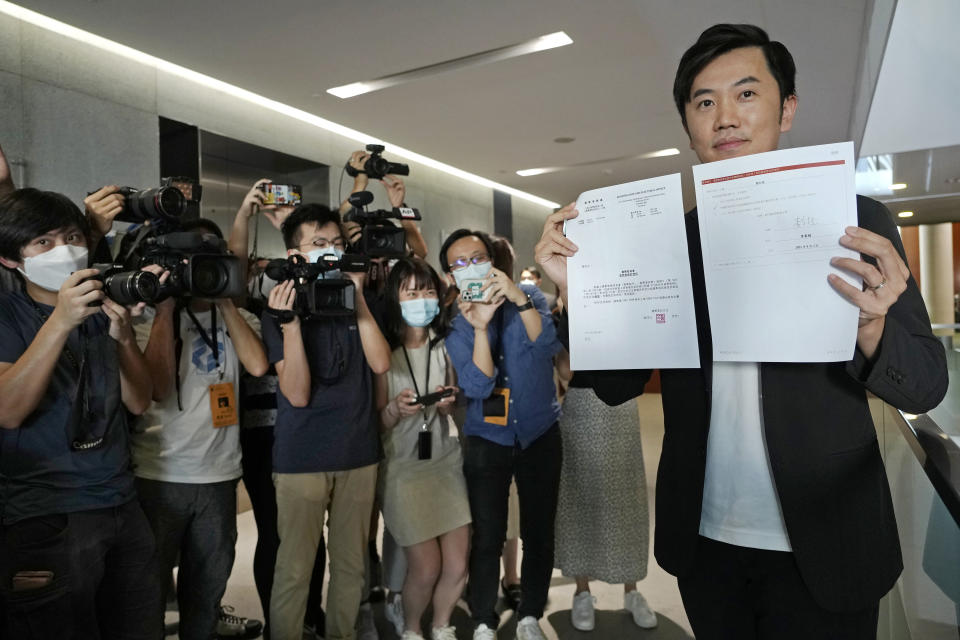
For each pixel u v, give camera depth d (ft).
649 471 15.89
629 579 8.46
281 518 7.11
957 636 3.34
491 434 7.66
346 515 7.33
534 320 7.39
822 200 2.97
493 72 16.42
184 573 6.98
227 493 7.07
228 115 18.33
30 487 4.83
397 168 9.23
